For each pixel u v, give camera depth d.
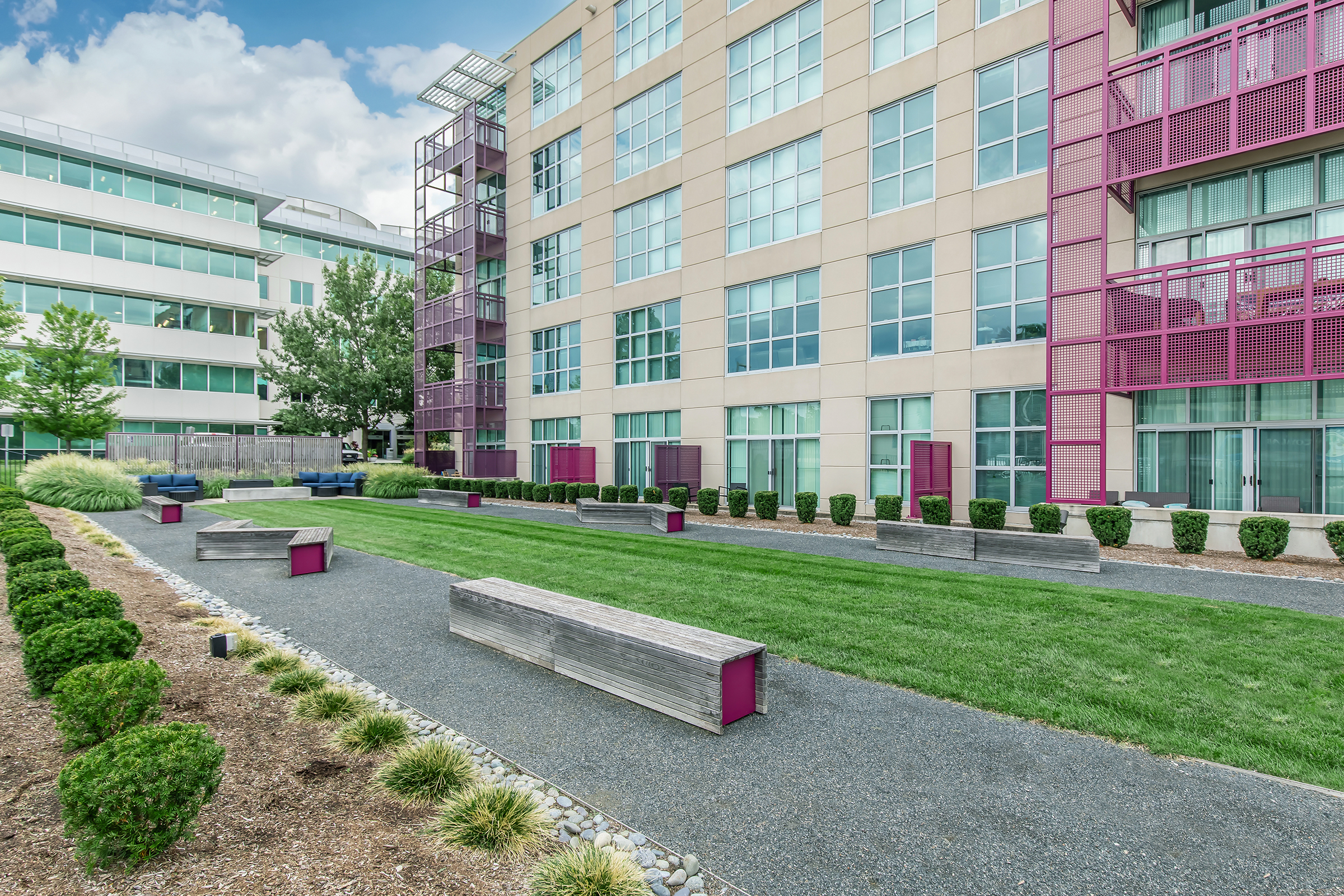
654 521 14.66
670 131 20.94
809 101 17.20
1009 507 13.79
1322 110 9.95
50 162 30.52
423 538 12.98
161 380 33.69
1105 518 11.09
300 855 2.71
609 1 22.81
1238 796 3.36
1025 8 13.59
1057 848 2.93
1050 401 12.42
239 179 36.06
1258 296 10.59
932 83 14.92
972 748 3.93
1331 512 10.91
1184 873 2.75
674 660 4.36
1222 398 11.82
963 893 2.61
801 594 7.82
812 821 3.14
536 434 26.48
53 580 5.41
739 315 19.03
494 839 2.88
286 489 23.44
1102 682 4.93
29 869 2.54
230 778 3.35
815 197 17.19
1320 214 10.82
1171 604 7.22
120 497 18.59
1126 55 12.59
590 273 23.67
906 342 15.50
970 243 14.33
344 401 34.06
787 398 17.69
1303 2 10.00
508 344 27.80
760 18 18.28
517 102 27.28
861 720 4.33
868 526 14.66
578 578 8.87
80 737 3.28
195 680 4.78
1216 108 10.84
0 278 24.47
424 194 30.55
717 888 2.64
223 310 35.84
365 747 3.76
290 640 6.19
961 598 7.62
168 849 2.71
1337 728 4.11
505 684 5.03
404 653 5.82
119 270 32.19
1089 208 12.65
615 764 3.73
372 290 36.56
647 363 21.69
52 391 24.86
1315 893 2.62
